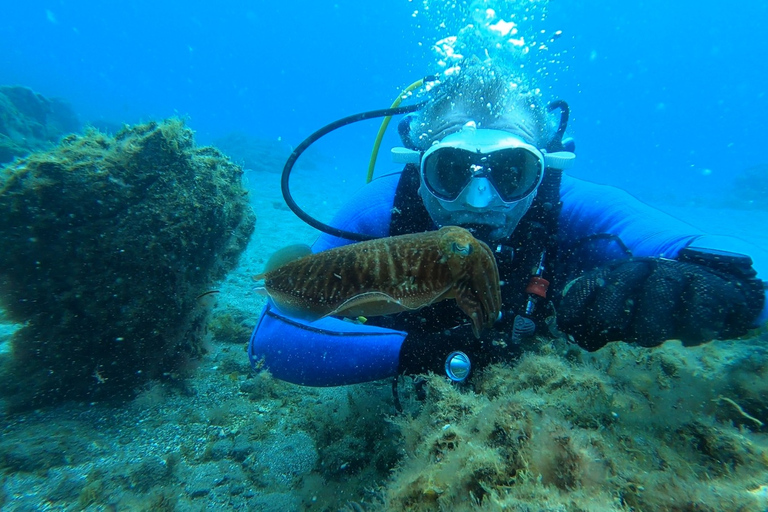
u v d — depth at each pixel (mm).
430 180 528
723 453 332
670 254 445
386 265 362
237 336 1057
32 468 614
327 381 530
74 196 751
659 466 328
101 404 779
